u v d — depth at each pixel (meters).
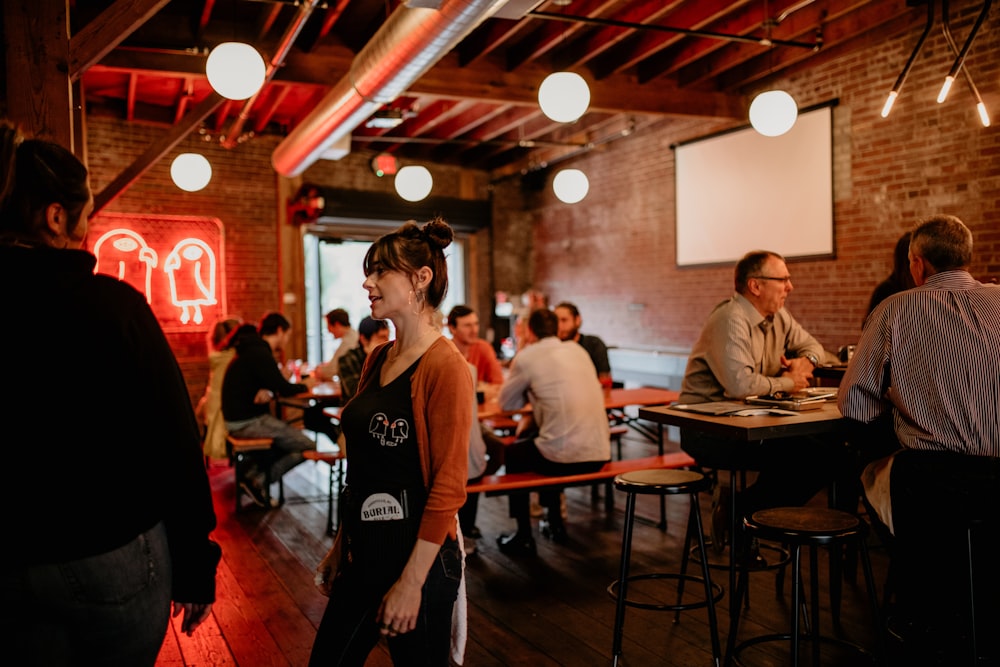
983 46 5.77
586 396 4.33
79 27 5.90
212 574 1.56
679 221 8.80
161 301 9.19
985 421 2.51
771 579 3.99
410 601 1.71
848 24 6.30
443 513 1.74
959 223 2.73
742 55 6.90
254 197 9.71
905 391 2.65
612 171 9.95
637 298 9.56
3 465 1.33
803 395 3.50
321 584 2.04
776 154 7.55
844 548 3.84
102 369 1.40
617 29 6.32
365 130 9.17
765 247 7.72
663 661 3.07
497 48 7.12
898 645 3.15
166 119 9.03
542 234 11.51
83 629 1.38
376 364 1.98
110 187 6.58
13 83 3.70
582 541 4.68
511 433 6.38
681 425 3.08
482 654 3.17
